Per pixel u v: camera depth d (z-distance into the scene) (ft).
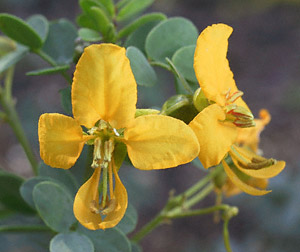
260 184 0.53
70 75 0.54
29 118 1.31
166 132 0.40
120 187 0.42
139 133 0.40
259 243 1.15
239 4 2.02
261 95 1.70
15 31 0.54
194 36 0.53
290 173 1.15
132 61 0.48
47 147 0.41
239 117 0.43
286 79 1.73
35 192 0.47
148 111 0.42
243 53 1.85
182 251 1.27
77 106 0.40
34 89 1.44
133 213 0.50
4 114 0.59
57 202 0.48
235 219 1.28
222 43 0.44
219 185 0.57
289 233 1.11
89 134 0.43
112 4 0.55
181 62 0.51
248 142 0.53
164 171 1.39
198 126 0.41
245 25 1.95
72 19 1.77
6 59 0.56
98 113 0.41
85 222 0.41
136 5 0.56
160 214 0.57
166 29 0.53
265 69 1.79
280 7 2.02
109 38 0.53
